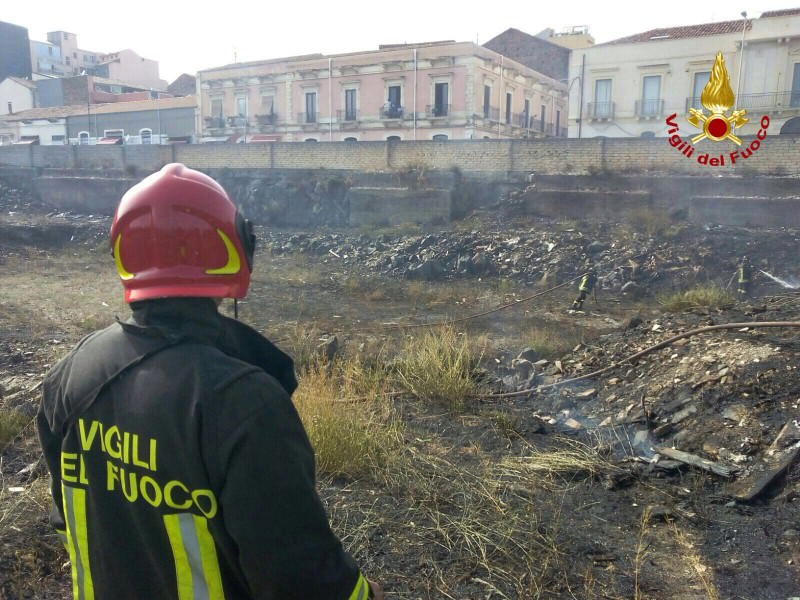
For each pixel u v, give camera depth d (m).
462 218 23.95
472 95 38.78
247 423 1.14
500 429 5.59
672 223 19.20
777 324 6.41
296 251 22.47
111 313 12.52
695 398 5.61
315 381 5.60
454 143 25.08
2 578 3.28
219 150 30.27
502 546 3.59
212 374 1.17
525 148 23.83
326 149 27.83
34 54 89.62
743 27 34.00
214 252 1.28
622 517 4.07
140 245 1.27
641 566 3.50
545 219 21.86
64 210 32.31
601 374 6.86
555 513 4.06
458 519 3.88
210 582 1.18
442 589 3.27
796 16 32.66
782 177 19.25
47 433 1.38
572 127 39.31
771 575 3.39
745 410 5.23
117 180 31.03
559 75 50.34
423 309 14.13
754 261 16.25
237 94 46.06
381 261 19.75
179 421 1.15
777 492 4.30
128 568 1.22
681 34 37.06
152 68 81.00
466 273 18.42
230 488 1.13
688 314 8.13
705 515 4.06
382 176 25.42
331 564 1.20
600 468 4.74
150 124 49.34
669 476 4.66
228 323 1.37
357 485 4.35
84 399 1.25
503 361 8.23
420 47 41.16
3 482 4.40
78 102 60.69
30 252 22.84
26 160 35.16
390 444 4.90
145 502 1.18
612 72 37.91
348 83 42.09
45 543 3.60
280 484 1.15
